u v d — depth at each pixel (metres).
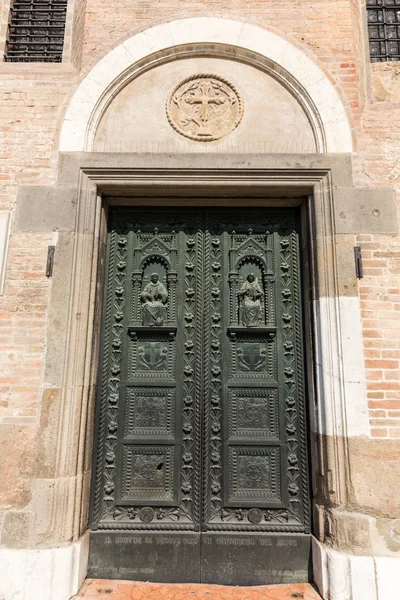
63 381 3.32
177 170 3.67
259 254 3.89
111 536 3.42
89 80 3.87
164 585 3.28
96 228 3.68
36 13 4.50
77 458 3.29
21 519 3.13
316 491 3.39
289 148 3.78
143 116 3.87
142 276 3.86
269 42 3.92
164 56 3.95
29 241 3.56
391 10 4.49
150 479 3.54
